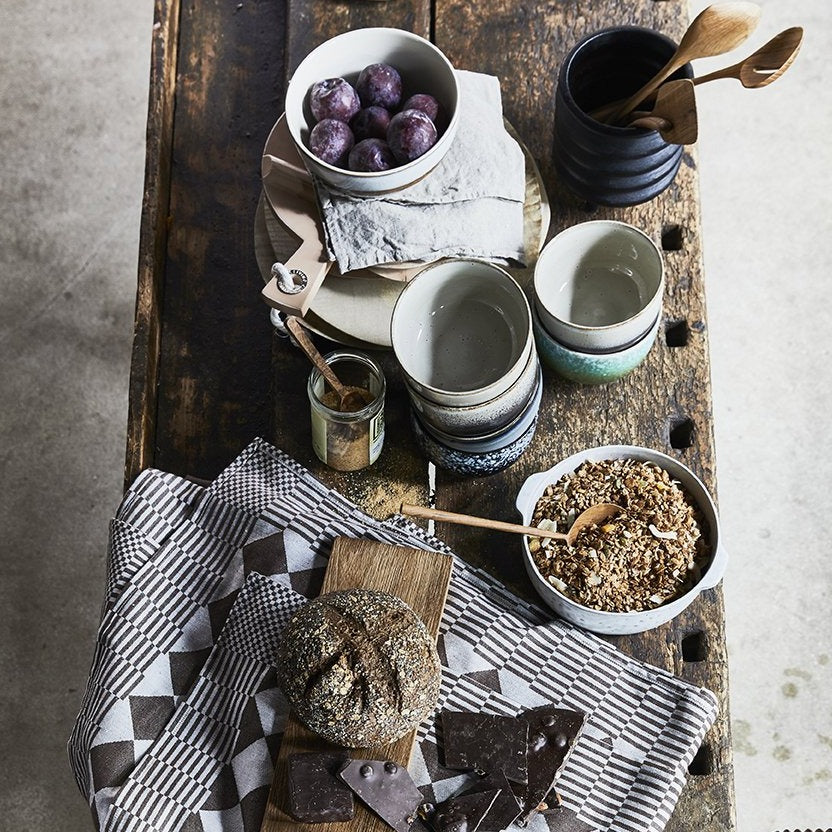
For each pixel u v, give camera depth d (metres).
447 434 1.72
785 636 2.38
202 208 1.92
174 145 1.94
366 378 1.80
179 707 1.72
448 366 1.77
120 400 2.56
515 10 1.92
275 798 1.67
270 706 1.71
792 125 2.62
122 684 1.72
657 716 1.71
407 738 1.67
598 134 1.73
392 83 1.73
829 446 2.46
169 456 1.85
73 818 2.36
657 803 1.68
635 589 1.72
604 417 1.80
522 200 1.76
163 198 1.91
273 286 1.71
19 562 2.48
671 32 1.91
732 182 2.59
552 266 1.79
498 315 1.76
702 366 1.81
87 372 2.57
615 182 1.78
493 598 1.76
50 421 2.55
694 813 1.71
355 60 1.75
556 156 1.82
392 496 1.80
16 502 2.51
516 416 1.72
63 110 2.74
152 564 1.76
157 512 1.78
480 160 1.74
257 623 1.74
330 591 1.72
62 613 2.46
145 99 2.75
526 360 1.67
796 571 2.41
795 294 2.54
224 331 1.88
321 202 1.73
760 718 2.35
